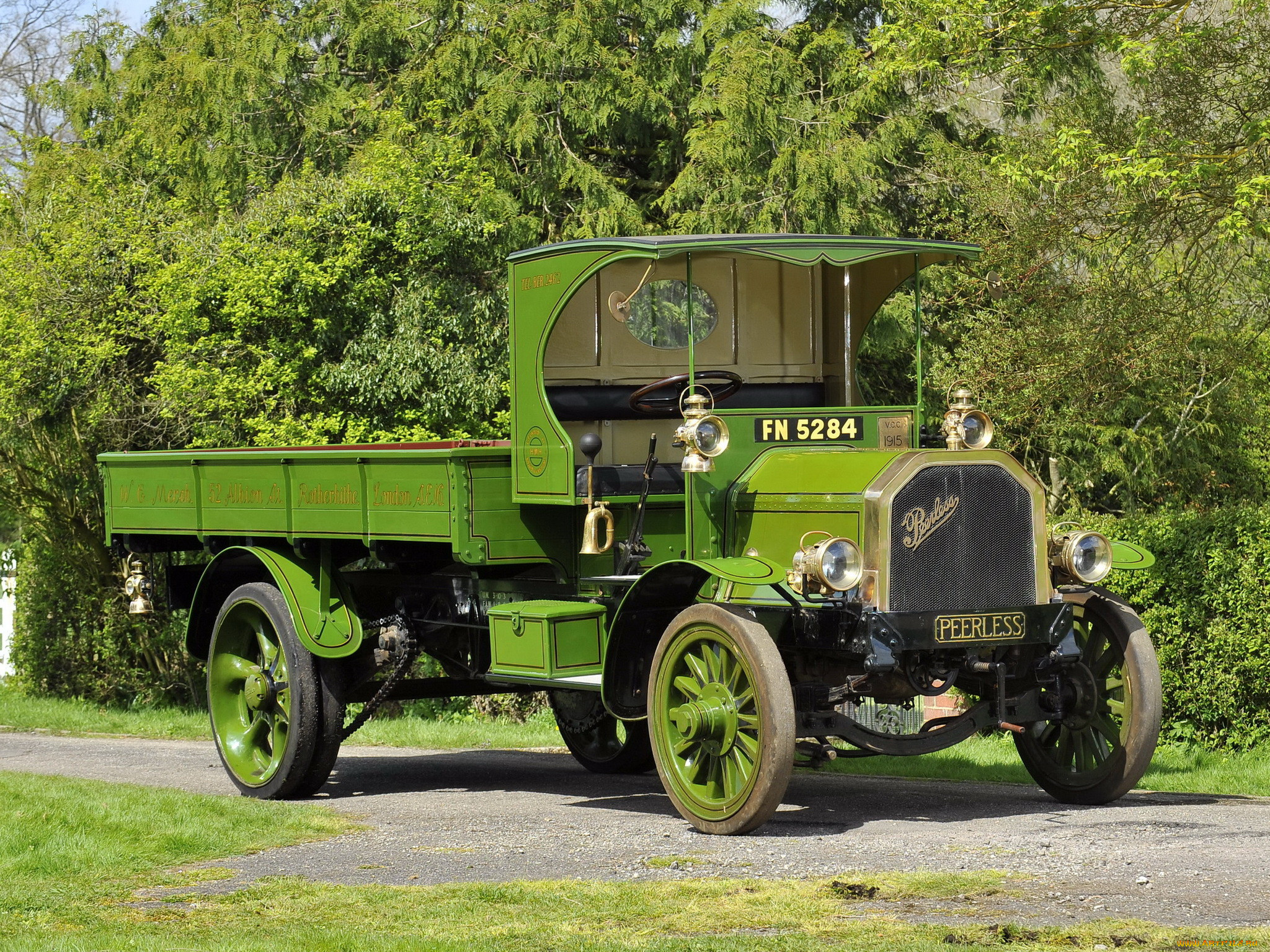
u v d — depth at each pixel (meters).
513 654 8.12
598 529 8.20
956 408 7.66
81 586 19.89
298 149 21.45
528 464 8.27
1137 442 17.09
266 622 9.78
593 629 8.02
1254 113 12.70
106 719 16.69
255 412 17.38
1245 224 11.08
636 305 8.45
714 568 6.97
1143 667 7.75
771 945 4.97
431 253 17.52
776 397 8.66
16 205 19.53
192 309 17.17
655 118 19.69
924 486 7.11
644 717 7.86
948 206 17.48
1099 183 14.02
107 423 17.73
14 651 21.06
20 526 22.70
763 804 6.93
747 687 7.13
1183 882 5.68
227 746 9.94
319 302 17.45
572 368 8.34
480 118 19.48
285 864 6.81
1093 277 14.85
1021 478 7.39
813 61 19.28
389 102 21.03
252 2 22.09
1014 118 18.12
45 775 10.17
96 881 6.50
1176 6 12.21
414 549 9.26
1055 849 6.39
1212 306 14.35
